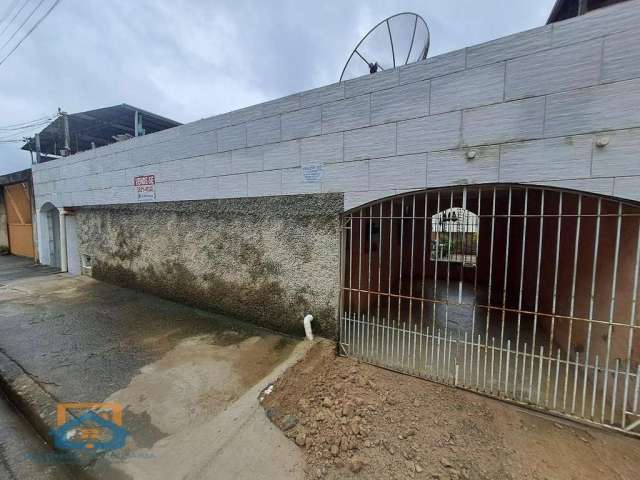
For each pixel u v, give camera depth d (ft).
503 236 23.67
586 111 7.23
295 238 12.13
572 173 7.43
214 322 14.29
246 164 13.35
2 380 10.04
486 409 8.16
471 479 6.03
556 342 12.57
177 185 16.29
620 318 8.05
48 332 13.44
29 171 29.86
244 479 6.24
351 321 11.22
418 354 11.22
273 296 13.01
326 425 7.43
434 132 9.09
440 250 26.09
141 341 12.47
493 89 8.22
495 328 14.42
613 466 6.34
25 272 26.45
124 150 19.13
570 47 7.32
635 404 7.18
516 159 8.04
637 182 6.82
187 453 6.89
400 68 9.50
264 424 7.57
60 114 28.96
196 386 9.30
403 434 7.16
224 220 14.39
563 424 7.61
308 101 11.38
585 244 10.26
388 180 9.92
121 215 19.94
